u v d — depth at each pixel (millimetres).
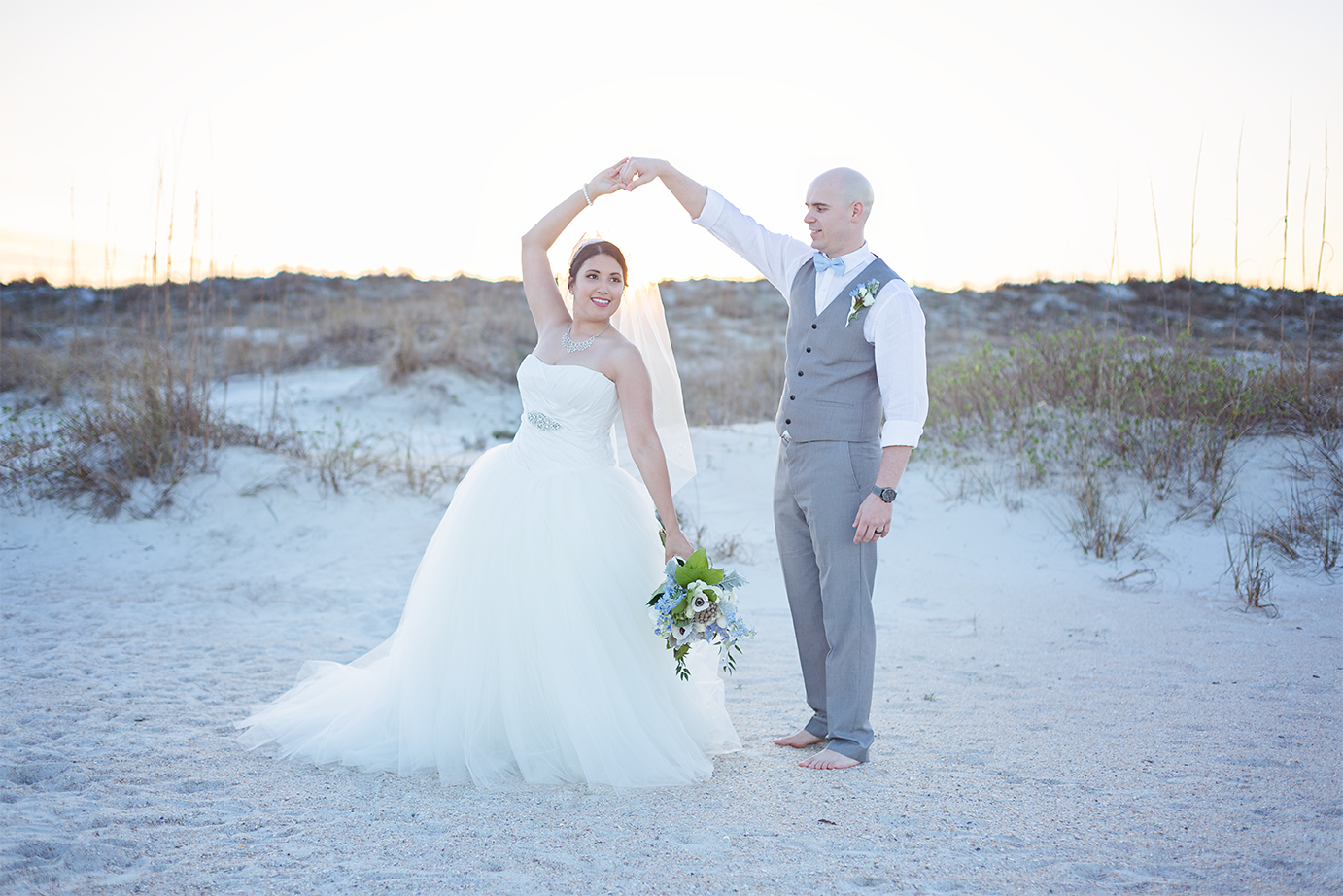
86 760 3189
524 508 3363
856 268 3441
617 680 3234
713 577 3219
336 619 5832
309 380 15695
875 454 3438
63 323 15633
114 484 7883
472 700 3236
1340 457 7559
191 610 5891
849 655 3371
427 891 2211
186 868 2330
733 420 12172
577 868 2371
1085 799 2934
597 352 3467
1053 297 20078
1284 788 3012
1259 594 5941
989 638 5430
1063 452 8398
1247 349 9484
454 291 24625
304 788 3012
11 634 5152
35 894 2133
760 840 2592
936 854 2490
